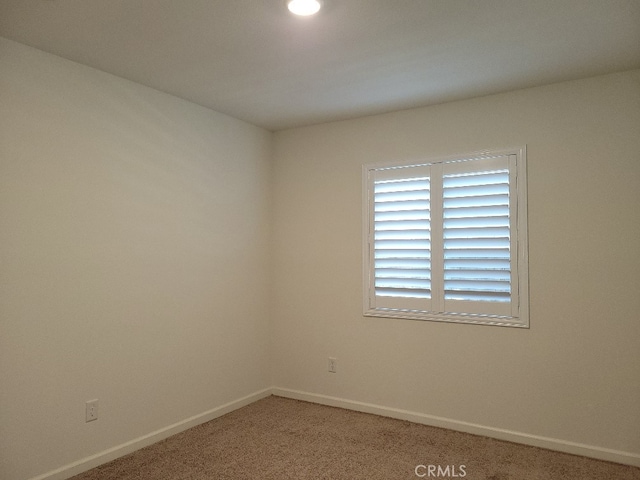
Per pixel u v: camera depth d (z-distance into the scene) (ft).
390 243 11.70
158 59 8.64
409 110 11.57
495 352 10.35
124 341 9.53
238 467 8.86
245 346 12.71
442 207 11.00
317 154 13.01
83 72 8.89
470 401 10.61
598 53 8.38
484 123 10.58
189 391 10.97
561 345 9.66
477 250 10.55
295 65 8.89
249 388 12.82
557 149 9.77
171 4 6.65
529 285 9.98
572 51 8.29
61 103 8.51
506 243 10.23
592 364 9.37
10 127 7.77
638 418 8.96
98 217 9.10
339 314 12.48
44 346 8.17
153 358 10.12
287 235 13.50
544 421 9.80
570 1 6.62
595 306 9.36
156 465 8.95
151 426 10.03
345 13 6.93
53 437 8.26
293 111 11.85
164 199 10.47
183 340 10.86
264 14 6.95
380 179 11.91
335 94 10.55
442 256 10.96
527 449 9.70
